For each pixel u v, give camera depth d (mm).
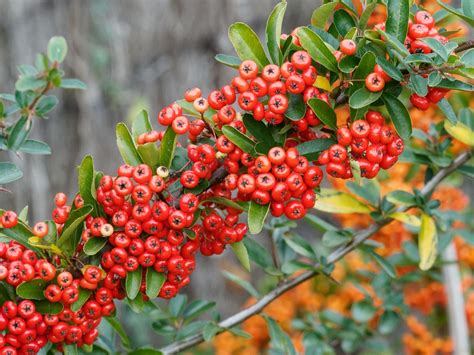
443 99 419
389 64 394
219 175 417
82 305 407
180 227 400
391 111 406
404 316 636
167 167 408
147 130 432
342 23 429
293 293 781
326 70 419
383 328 601
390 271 519
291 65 398
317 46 401
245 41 414
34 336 404
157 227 401
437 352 724
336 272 744
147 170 399
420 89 392
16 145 436
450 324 622
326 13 429
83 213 401
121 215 400
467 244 681
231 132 400
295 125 413
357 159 407
